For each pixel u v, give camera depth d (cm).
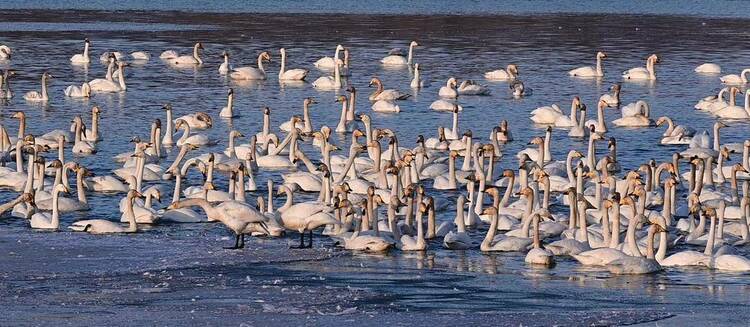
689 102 7381
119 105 7012
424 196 4172
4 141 5328
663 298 3108
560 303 3045
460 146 5509
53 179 4741
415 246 3647
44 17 12750
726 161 5447
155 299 3039
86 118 6531
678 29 11888
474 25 12138
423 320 2870
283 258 3494
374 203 3700
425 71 8806
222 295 3086
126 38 10744
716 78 8488
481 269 3412
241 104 7150
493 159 4781
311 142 5909
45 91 7131
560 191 4609
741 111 6788
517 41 10725
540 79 8381
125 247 3597
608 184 4216
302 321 2848
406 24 12181
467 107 7131
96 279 3231
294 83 8200
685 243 3784
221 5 14712
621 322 2872
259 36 11012
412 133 6175
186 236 3766
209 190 4162
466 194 4553
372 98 7338
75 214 4138
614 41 10781
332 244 3691
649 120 6469
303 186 4591
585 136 6116
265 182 4809
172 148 5734
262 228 3628
